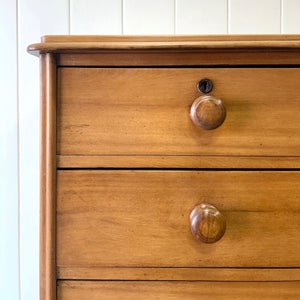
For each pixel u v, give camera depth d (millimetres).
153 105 542
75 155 544
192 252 544
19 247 977
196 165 542
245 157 542
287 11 951
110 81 542
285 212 541
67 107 544
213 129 531
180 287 546
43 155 546
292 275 542
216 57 539
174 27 957
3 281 976
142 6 954
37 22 952
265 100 541
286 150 541
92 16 954
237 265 544
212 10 954
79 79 542
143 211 543
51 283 539
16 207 973
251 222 543
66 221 544
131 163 543
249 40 530
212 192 543
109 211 543
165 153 543
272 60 539
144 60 542
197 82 541
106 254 544
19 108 964
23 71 959
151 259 544
